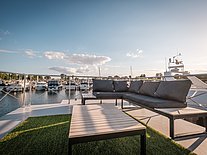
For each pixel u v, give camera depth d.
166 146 1.36
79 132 0.95
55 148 1.33
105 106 1.88
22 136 1.60
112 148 1.35
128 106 3.40
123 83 3.71
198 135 1.61
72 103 3.86
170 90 2.12
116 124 1.12
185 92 1.93
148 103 1.97
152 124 2.03
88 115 1.40
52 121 2.19
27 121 2.18
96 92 3.33
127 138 1.58
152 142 1.45
